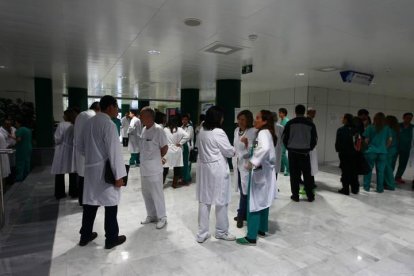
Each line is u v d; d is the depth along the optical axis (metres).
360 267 2.77
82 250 2.99
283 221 3.95
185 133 5.62
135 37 4.35
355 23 3.59
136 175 6.85
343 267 2.76
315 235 3.49
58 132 4.72
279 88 10.20
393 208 4.59
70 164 4.80
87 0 3.04
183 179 6.04
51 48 5.05
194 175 7.00
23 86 10.02
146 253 2.94
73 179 4.89
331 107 9.84
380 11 3.19
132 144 7.94
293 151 4.84
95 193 2.91
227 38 4.34
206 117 3.11
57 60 6.04
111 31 4.07
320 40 4.36
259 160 2.98
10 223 3.74
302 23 3.63
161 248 3.06
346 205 4.72
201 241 3.20
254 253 2.99
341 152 5.41
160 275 2.55
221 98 8.31
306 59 5.63
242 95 12.27
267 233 3.52
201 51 5.14
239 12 3.29
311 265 2.78
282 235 3.47
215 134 3.06
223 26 3.79
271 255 2.96
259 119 3.26
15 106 9.03
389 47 4.68
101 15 3.46
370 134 5.59
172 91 12.40
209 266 2.71
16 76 8.20
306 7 3.12
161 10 3.28
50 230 3.52
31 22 3.73
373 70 6.61
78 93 10.79
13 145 6.07
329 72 6.89
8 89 10.21
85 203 2.96
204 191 3.13
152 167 3.52
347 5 3.04
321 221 3.96
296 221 3.95
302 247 3.15
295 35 4.13
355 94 10.57
